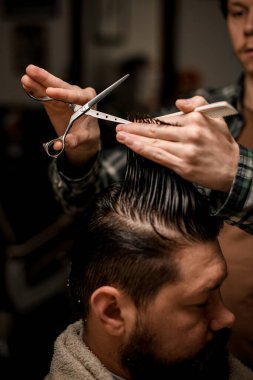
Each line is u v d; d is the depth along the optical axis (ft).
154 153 2.43
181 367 2.67
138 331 2.60
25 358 6.64
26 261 7.45
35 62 12.70
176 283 2.54
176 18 12.37
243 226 2.80
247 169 2.57
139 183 2.66
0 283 7.43
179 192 2.61
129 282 2.55
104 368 2.68
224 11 4.30
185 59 12.57
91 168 3.50
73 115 2.78
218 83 12.64
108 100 11.53
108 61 12.49
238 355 3.84
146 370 2.67
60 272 7.97
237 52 4.17
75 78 12.50
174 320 2.58
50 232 7.66
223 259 2.67
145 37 12.44
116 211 2.66
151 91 12.31
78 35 12.44
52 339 7.14
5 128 10.91
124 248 2.55
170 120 2.54
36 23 12.60
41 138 10.66
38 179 9.04
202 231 2.60
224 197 2.71
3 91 12.78
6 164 9.73
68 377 2.71
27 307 7.62
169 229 2.56
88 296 2.72
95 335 2.76
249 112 4.36
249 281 3.75
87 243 2.68
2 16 12.75
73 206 3.91
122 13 12.35
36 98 2.89
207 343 2.72
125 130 2.47
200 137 2.44
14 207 8.27
